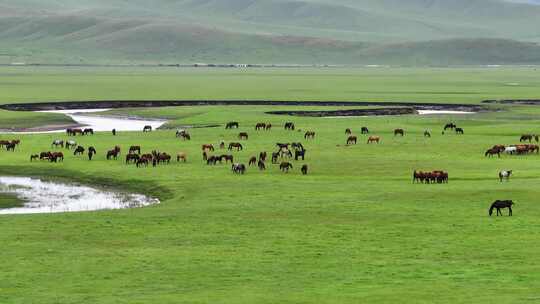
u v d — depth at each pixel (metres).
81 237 45.59
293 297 33.00
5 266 39.12
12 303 32.78
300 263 39.66
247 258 40.66
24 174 70.50
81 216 51.62
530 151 80.50
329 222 49.22
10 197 61.19
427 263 39.34
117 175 68.19
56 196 61.66
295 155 75.81
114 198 60.88
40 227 48.19
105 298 33.34
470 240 44.19
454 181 63.78
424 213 51.44
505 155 79.06
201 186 62.78
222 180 65.06
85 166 72.62
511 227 47.25
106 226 48.44
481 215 50.66
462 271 37.62
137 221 49.88
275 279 36.59
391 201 55.47
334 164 73.00
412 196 57.00
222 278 36.88
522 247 42.47
